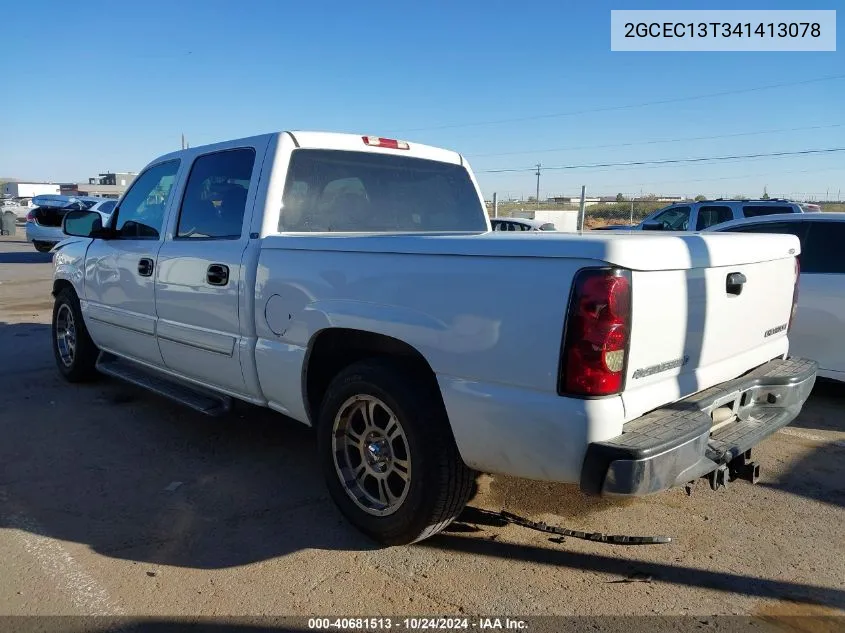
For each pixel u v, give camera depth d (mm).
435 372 3055
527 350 2736
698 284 2982
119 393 6168
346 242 3426
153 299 4883
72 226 5762
